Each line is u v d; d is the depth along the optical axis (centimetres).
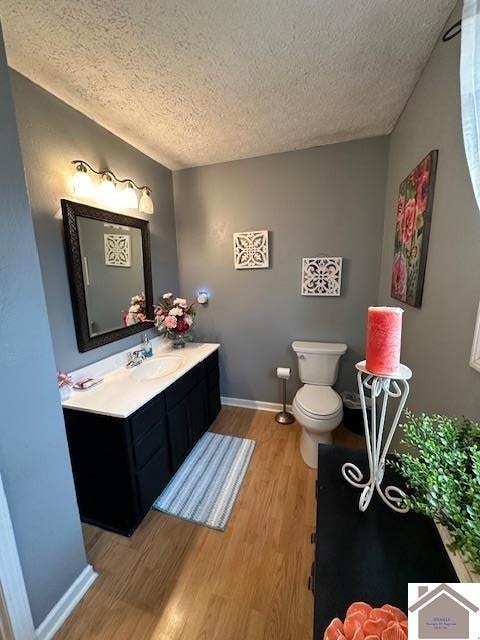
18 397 96
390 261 193
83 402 146
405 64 129
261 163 234
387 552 70
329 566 67
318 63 129
